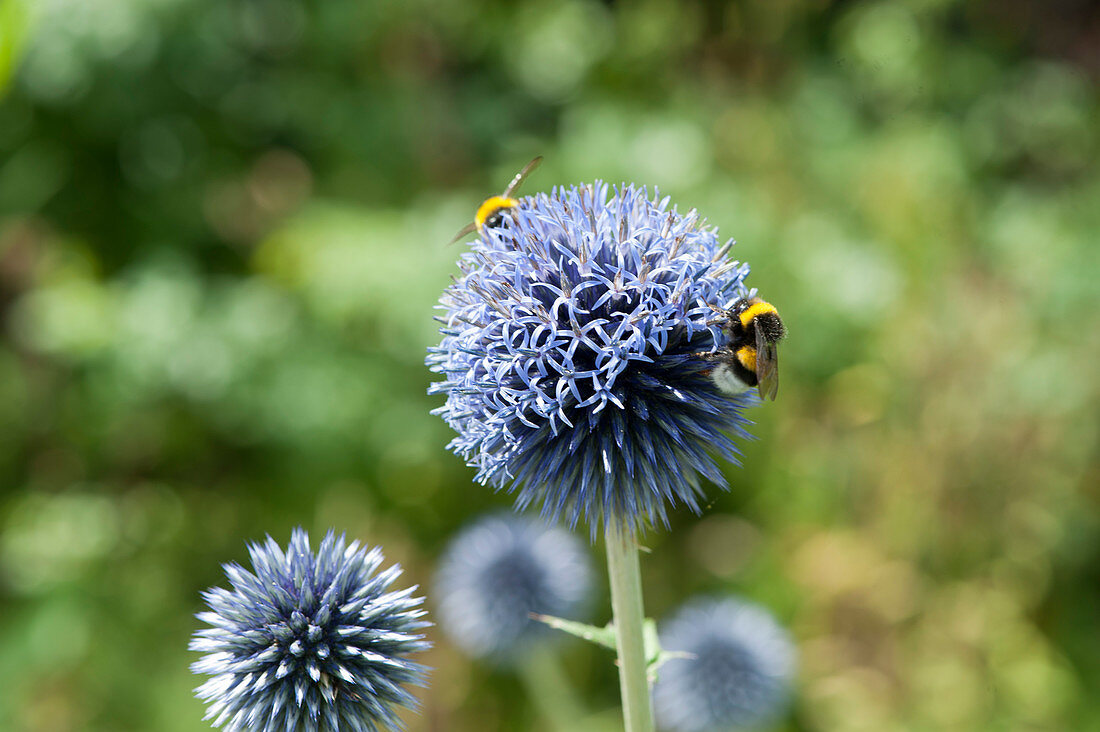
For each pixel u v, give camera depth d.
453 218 0.60
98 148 0.66
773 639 0.46
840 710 0.55
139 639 0.59
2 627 0.60
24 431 0.65
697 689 0.44
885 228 0.65
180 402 0.61
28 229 0.66
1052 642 0.59
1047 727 0.55
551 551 0.46
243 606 0.32
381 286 0.57
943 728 0.55
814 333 0.61
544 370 0.31
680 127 0.65
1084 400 0.58
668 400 0.32
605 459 0.31
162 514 0.64
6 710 0.55
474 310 0.31
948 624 0.56
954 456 0.58
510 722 0.57
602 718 0.55
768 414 0.61
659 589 0.62
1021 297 0.61
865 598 0.57
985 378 0.58
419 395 0.60
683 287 0.31
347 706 0.32
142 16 0.60
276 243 0.62
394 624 0.32
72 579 0.59
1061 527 0.58
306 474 0.60
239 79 0.66
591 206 0.32
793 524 0.61
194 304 0.59
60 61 0.60
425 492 0.63
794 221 0.64
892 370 0.61
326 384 0.58
